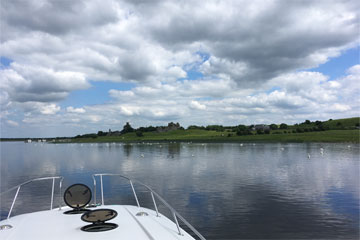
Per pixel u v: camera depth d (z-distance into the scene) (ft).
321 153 195.93
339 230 42.32
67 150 339.36
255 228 43.60
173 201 61.57
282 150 235.20
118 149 322.75
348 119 591.78
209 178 95.35
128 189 75.51
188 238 15.57
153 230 15.97
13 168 143.95
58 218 17.95
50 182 91.25
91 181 91.66
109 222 16.94
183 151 252.01
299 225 44.86
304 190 72.43
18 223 16.87
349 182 83.97
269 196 65.77
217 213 51.90
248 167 125.90
